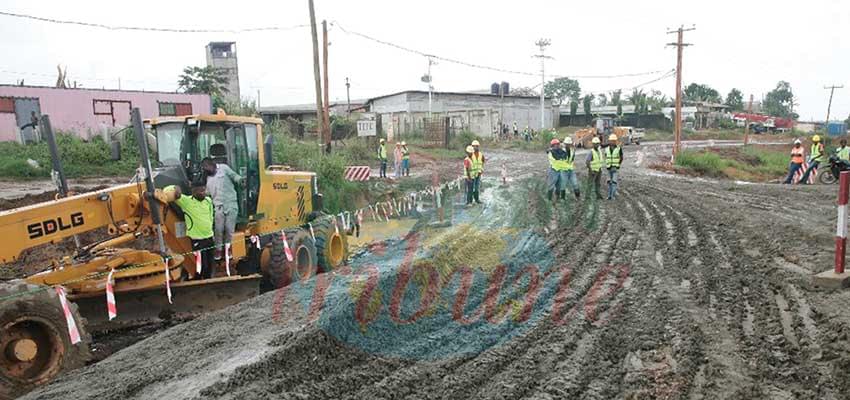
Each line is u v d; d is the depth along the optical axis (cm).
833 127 7431
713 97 10938
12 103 2830
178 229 805
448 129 4578
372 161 3375
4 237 617
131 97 3166
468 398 474
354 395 475
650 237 1127
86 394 489
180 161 846
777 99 12619
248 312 691
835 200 1703
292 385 489
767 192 1964
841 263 740
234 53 5838
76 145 2416
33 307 582
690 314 657
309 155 2259
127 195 739
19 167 2155
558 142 1764
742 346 567
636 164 3541
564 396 474
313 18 2609
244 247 896
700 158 3475
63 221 668
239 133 905
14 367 578
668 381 497
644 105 8681
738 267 867
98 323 730
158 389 485
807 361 527
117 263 717
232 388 474
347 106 6456
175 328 671
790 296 704
